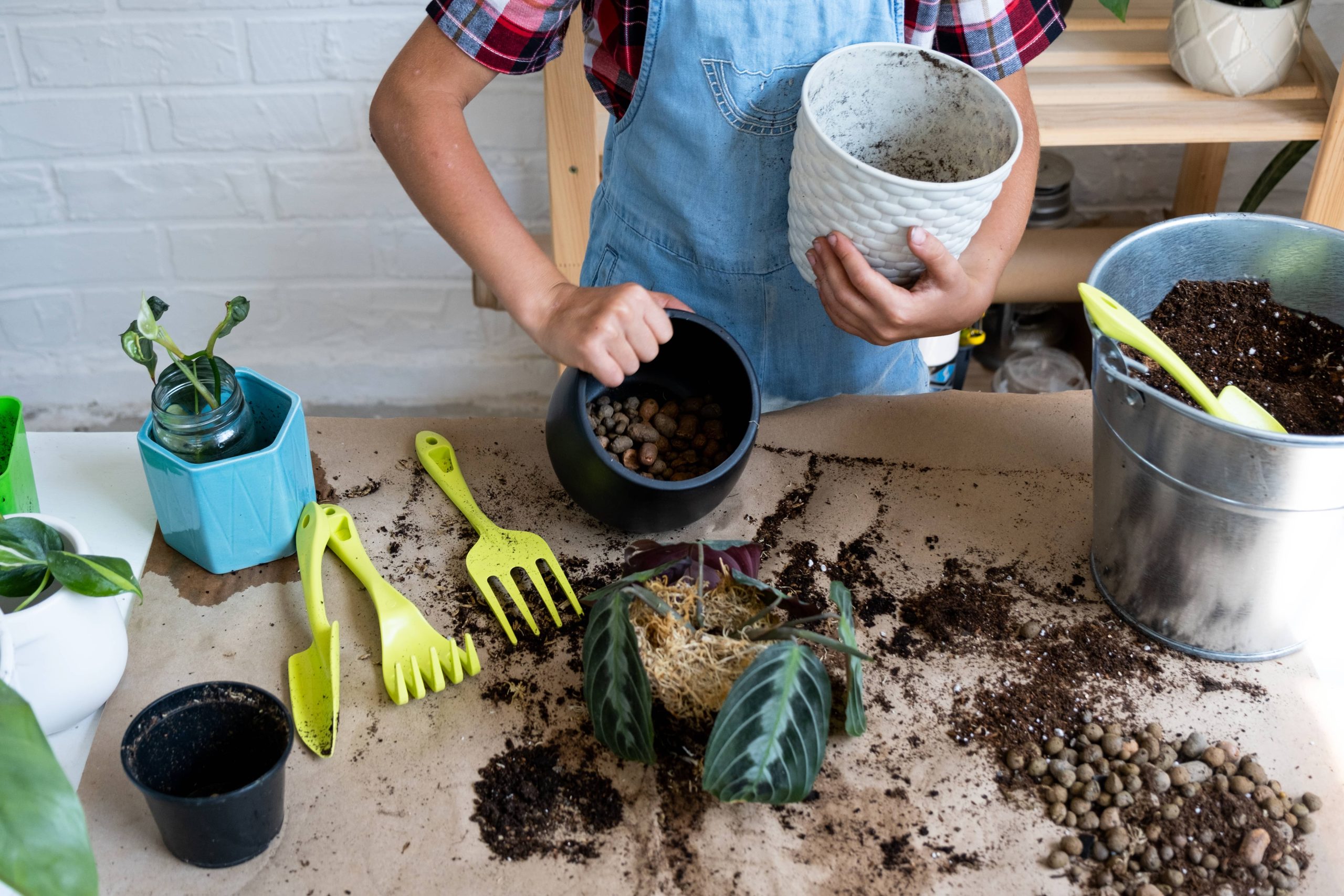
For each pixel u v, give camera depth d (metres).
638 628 0.72
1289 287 0.86
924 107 0.86
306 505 0.87
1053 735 0.75
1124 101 1.31
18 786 0.50
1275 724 0.76
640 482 0.80
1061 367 1.63
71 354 1.90
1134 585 0.80
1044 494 0.94
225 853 0.65
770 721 0.64
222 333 0.79
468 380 1.99
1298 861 0.68
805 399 1.14
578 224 1.44
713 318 1.08
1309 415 0.79
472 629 0.82
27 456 0.85
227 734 0.67
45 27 1.55
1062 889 0.66
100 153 1.68
